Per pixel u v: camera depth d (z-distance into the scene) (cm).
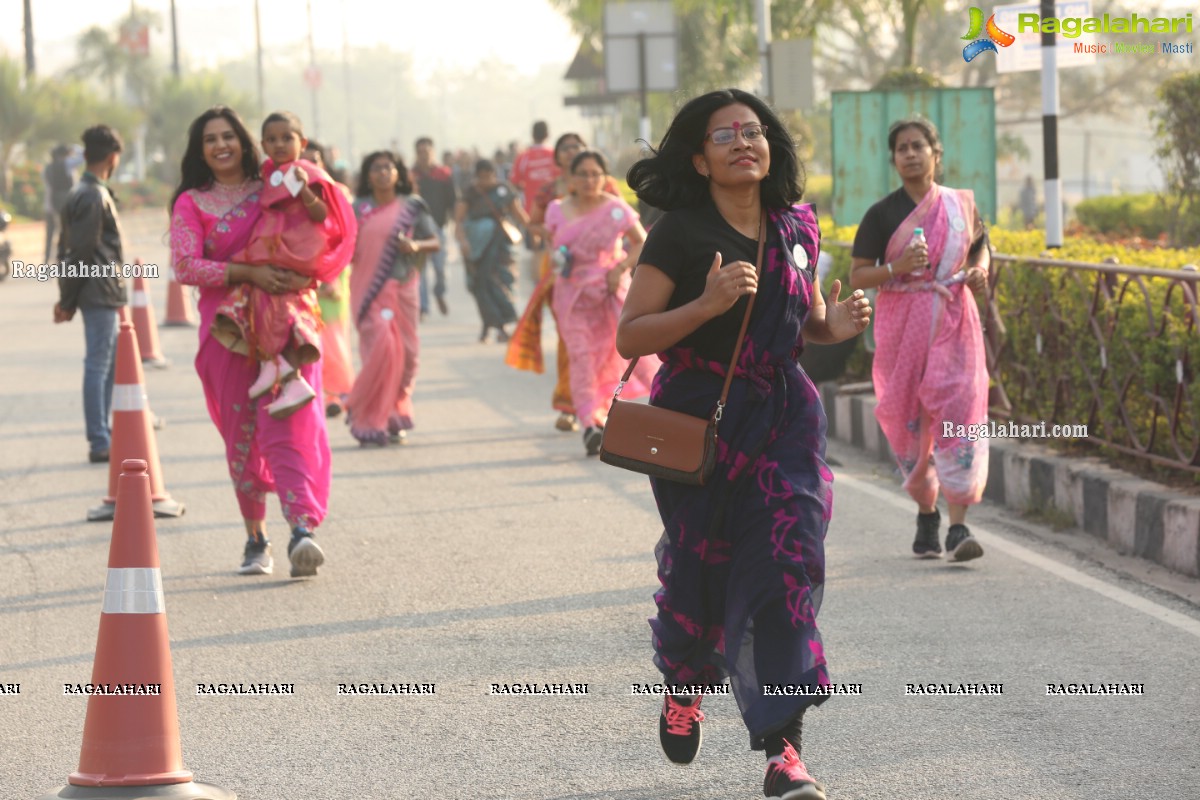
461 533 1728
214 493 1994
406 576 1537
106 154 2180
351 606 1430
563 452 2258
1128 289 1736
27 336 3966
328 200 1513
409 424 2381
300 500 1503
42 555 1666
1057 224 2286
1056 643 1266
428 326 4159
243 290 1500
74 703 1173
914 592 1434
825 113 9200
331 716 1130
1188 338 1603
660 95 7044
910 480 1553
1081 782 967
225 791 963
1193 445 1617
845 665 1219
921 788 963
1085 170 6181
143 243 7894
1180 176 3022
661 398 936
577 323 2231
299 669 1241
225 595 1480
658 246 922
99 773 929
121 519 941
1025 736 1052
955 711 1106
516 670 1227
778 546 893
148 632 940
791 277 919
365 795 978
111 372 2253
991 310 1948
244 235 1503
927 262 1507
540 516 1809
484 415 2631
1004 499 1850
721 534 919
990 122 3241
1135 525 1572
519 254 6912
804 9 5703
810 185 6134
